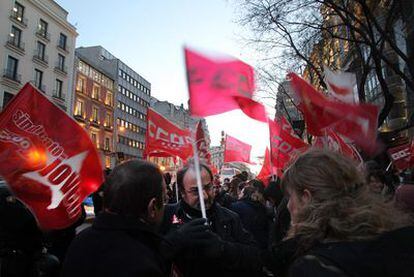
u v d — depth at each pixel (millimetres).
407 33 19062
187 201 3314
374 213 1561
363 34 12680
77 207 3393
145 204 2078
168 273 2518
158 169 2246
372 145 4000
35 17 40906
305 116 3758
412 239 1430
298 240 1728
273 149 7059
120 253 1905
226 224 3295
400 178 9031
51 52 43656
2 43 36219
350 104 3842
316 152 1863
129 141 68250
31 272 3631
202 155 6422
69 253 2055
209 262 2586
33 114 3424
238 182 10453
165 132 7699
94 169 3477
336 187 1671
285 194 1919
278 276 2201
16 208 3551
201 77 2127
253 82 2295
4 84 36344
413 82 12656
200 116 2094
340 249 1435
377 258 1361
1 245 3496
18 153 3328
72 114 48281
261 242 5457
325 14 14602
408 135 21281
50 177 3359
